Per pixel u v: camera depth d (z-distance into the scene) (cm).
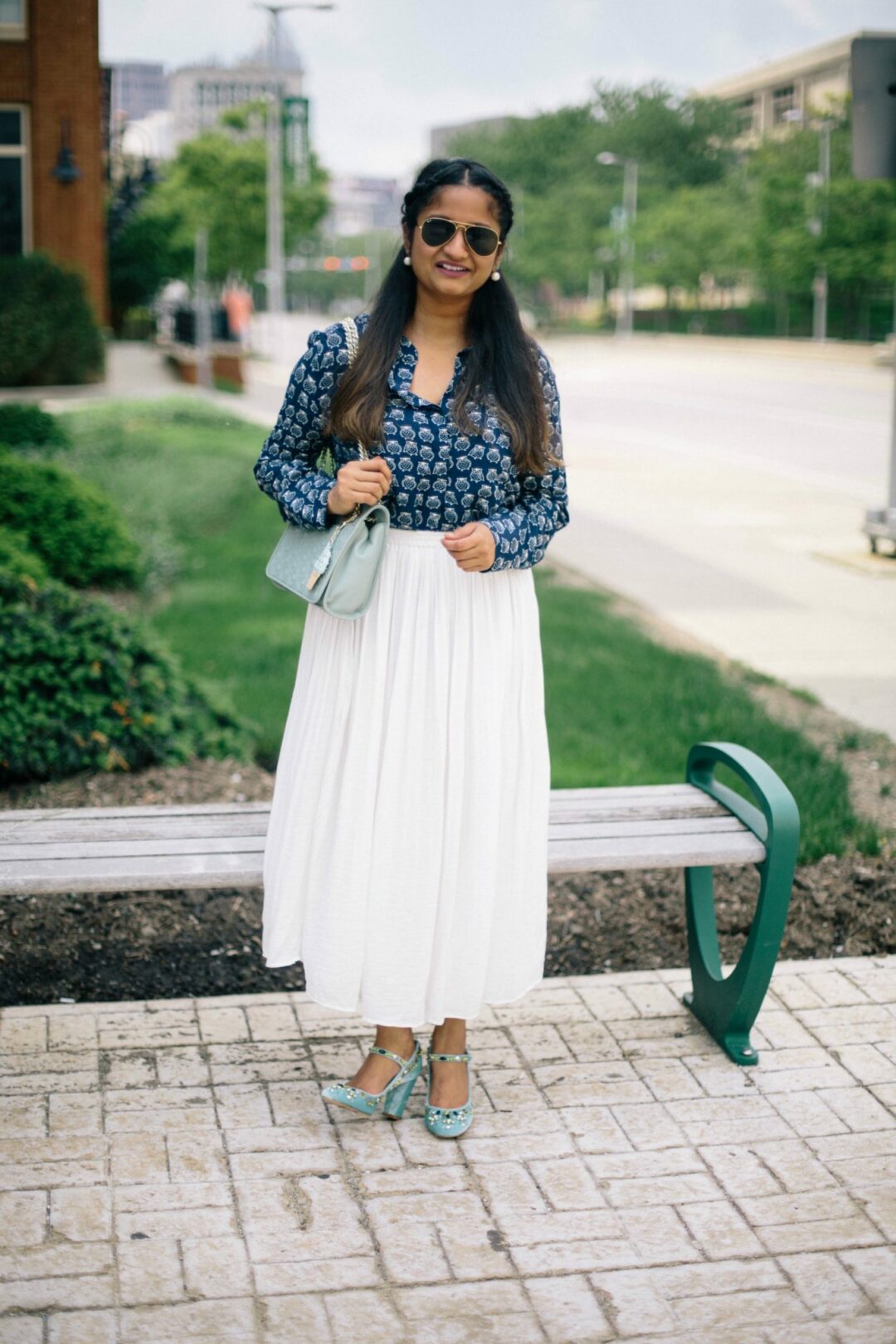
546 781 290
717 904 414
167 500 1048
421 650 273
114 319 3647
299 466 283
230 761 490
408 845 275
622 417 2248
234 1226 259
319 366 276
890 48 758
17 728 450
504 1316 237
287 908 284
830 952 392
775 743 533
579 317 7312
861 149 766
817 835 439
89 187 1978
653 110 7056
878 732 574
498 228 267
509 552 268
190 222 4378
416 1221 262
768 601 837
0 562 511
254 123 5112
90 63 1928
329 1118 298
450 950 282
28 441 1232
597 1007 351
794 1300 243
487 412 271
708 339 5259
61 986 360
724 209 5778
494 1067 321
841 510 1207
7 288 1903
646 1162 284
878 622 786
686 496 1292
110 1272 244
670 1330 235
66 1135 287
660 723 561
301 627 727
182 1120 294
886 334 4662
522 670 281
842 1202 271
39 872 292
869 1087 315
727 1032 327
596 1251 255
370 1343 229
